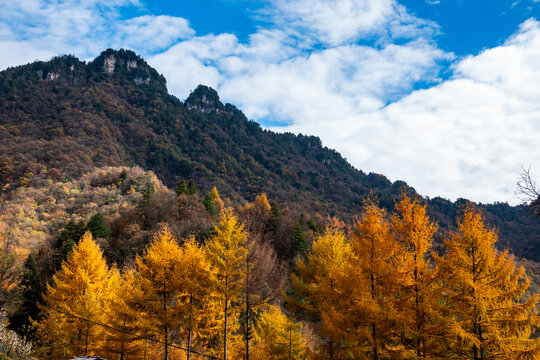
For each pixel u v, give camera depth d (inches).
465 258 545.6
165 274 733.9
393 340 522.6
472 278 514.9
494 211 4928.6
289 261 1937.7
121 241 2041.1
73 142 5226.4
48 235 2119.8
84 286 845.2
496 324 501.4
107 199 2997.0
